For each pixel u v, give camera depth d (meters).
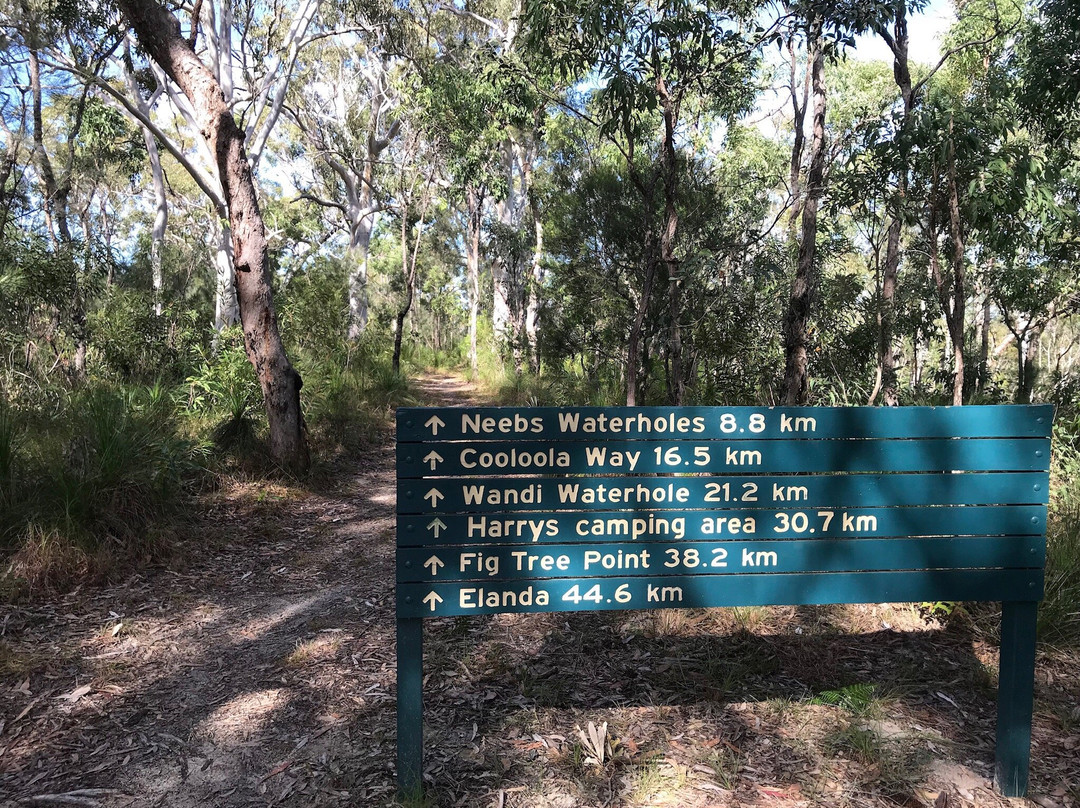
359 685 3.72
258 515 6.84
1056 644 4.08
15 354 9.52
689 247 10.89
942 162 6.60
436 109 17.47
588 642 4.18
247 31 15.26
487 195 25.50
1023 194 6.79
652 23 6.44
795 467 2.91
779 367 10.35
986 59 10.80
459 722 3.35
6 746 3.15
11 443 5.69
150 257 23.67
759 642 4.14
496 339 24.31
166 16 7.77
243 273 7.91
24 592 4.61
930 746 3.18
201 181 12.78
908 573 2.94
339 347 16.50
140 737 3.25
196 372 10.48
